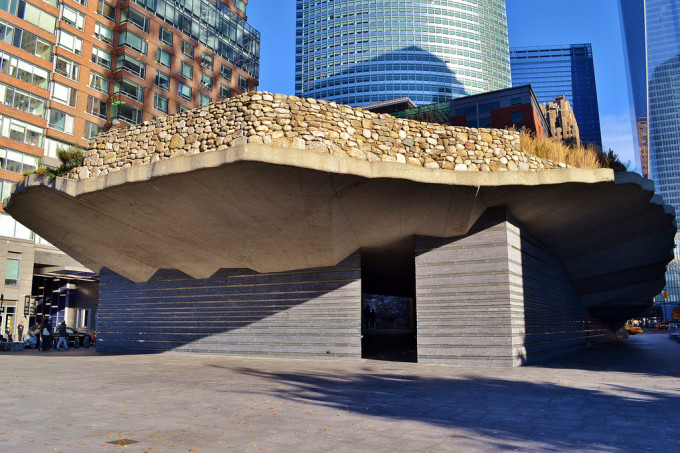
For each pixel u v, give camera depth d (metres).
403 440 5.07
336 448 4.74
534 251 16.59
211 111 12.46
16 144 38.09
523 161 13.55
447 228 14.23
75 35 43.28
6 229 37.12
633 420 6.09
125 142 13.98
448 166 12.96
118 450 4.60
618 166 14.90
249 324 17.44
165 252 17.36
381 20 140.00
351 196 12.64
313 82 142.88
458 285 14.23
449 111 53.56
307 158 11.14
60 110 41.44
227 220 13.96
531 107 50.03
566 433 5.40
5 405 7.11
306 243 14.70
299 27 148.12
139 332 20.25
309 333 16.23
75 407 6.94
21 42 39.03
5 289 36.53
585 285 22.92
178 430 5.49
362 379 10.44
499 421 6.04
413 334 30.58
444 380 10.26
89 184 13.66
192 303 18.97
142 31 48.78
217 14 59.81
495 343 13.48
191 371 12.11
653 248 19.81
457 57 141.00
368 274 25.28
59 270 41.28
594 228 17.53
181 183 12.32
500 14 151.25
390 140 12.74
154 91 49.56
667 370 12.33
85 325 45.66
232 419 6.13
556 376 10.97
